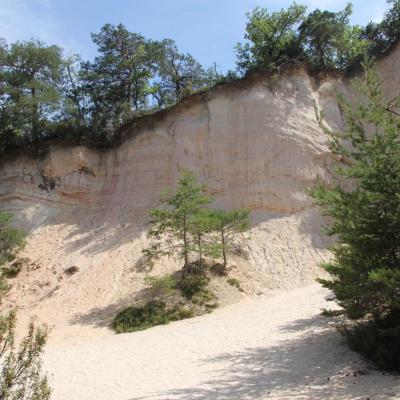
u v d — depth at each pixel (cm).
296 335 1521
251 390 1077
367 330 1303
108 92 4012
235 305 2195
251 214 2759
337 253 1318
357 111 1306
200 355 1440
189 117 3052
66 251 2811
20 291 2584
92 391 1140
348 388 1036
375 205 1195
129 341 1770
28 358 704
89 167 3225
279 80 3009
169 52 4103
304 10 3616
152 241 2664
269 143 2852
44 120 3519
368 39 3669
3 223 2909
